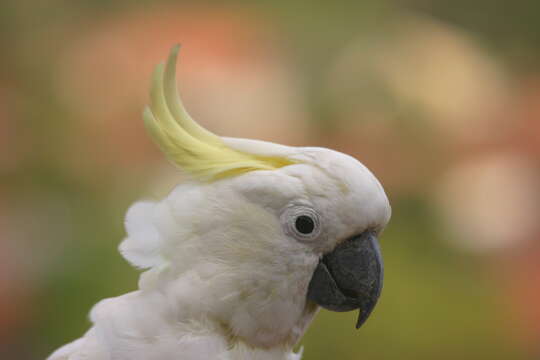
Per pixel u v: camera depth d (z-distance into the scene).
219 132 5.80
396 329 5.51
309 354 5.40
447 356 5.57
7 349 5.61
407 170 6.10
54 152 6.29
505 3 8.20
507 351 5.66
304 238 3.20
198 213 3.23
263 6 6.72
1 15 6.91
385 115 6.11
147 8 6.68
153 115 3.35
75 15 7.02
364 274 3.28
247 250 3.19
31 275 5.66
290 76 6.10
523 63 7.89
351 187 3.20
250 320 3.25
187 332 3.22
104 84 6.27
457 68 6.29
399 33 6.45
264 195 3.18
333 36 6.34
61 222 5.98
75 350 3.39
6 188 6.24
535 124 6.21
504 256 5.92
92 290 5.52
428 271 5.79
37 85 6.56
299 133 5.93
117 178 6.05
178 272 3.25
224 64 5.98
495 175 6.02
